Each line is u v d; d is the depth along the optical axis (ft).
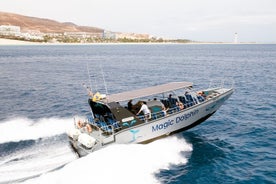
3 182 30.42
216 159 41.16
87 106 75.41
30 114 67.46
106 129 40.27
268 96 83.71
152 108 44.04
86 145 36.19
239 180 35.60
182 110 43.83
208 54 331.77
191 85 47.01
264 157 42.11
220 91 52.60
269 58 257.55
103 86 107.96
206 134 52.26
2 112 69.87
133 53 355.97
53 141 43.73
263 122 58.80
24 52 361.51
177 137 48.47
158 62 218.18
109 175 32.71
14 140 44.09
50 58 264.72
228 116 63.67
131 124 39.96
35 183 30.40
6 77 134.10
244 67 171.63
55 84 113.70
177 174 36.14
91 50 441.68
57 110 71.36
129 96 41.86
